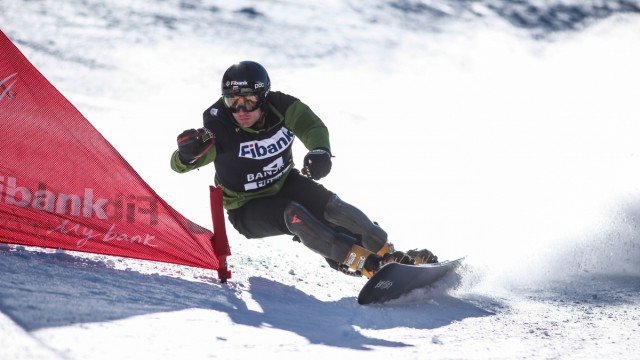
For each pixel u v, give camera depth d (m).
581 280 17.11
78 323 8.95
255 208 15.35
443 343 10.61
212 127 14.86
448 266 14.62
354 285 16.16
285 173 15.68
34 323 8.62
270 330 10.32
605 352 10.39
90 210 12.78
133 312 9.94
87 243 12.75
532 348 10.48
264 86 14.19
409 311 12.98
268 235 15.66
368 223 14.95
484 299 14.70
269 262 16.75
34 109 12.45
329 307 12.62
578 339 11.26
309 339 10.11
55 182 12.57
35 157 12.46
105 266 12.38
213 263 13.45
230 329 9.98
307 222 14.35
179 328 9.57
